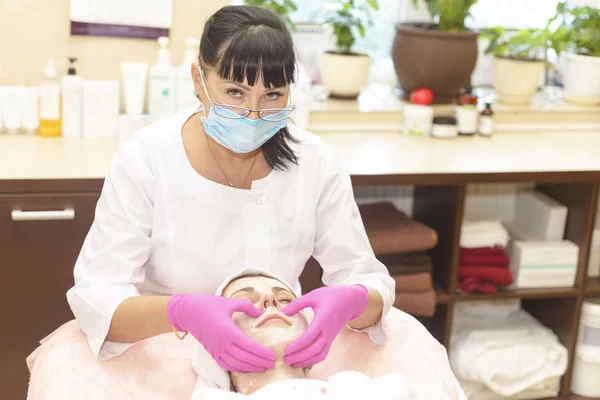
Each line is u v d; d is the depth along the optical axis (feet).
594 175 7.61
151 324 4.28
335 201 5.03
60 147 7.17
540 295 8.02
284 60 4.14
